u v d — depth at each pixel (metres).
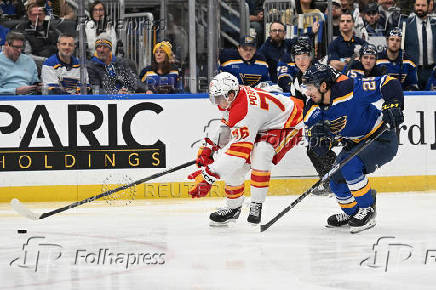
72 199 12.61
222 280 6.03
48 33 13.27
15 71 12.76
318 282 5.91
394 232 8.71
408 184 13.36
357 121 8.50
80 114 12.60
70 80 13.00
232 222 9.70
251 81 13.35
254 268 6.55
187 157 12.91
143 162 12.77
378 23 14.59
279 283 5.88
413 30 14.27
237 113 8.70
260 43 14.56
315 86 8.38
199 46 13.74
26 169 12.51
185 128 12.88
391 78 8.37
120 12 13.28
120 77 13.09
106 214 10.80
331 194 12.73
